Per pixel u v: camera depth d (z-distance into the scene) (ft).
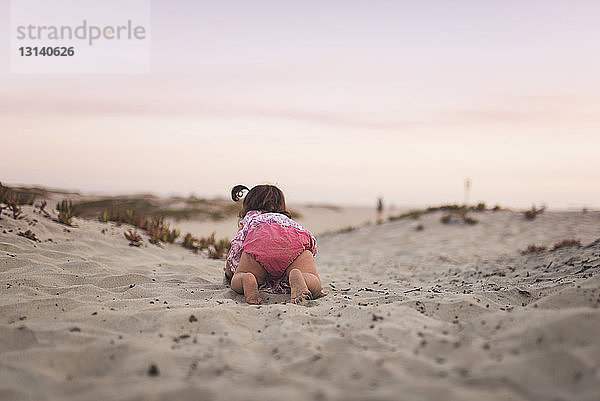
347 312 12.08
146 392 7.32
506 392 7.27
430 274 23.84
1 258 17.88
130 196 94.48
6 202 25.85
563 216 48.42
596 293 11.41
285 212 16.66
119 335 10.09
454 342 9.30
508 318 10.31
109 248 24.26
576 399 6.96
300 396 7.24
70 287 14.88
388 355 8.80
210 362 8.60
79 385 7.59
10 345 9.44
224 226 74.64
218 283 18.33
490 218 50.75
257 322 11.60
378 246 44.29
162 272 20.18
